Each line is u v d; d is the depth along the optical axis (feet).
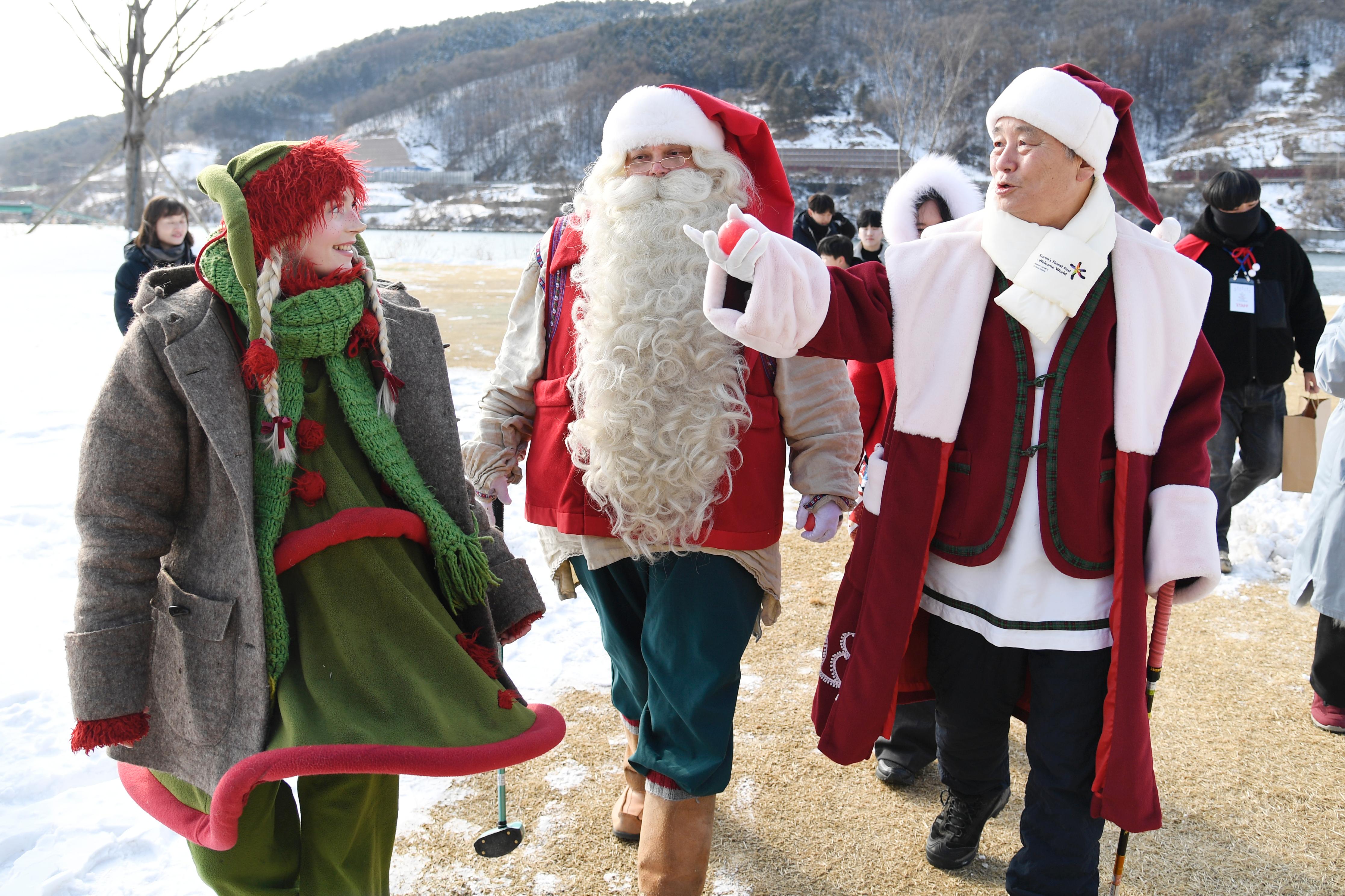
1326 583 11.14
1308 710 11.94
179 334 6.14
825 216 25.38
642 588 8.81
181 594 6.37
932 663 8.33
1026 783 8.16
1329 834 9.57
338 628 6.36
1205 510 7.48
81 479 6.23
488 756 6.12
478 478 9.11
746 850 9.23
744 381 8.19
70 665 6.15
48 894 8.15
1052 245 7.32
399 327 7.30
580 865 8.94
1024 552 7.56
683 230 7.59
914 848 9.32
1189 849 9.35
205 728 6.30
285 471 6.45
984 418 7.65
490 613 7.53
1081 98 7.20
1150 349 7.52
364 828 7.13
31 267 60.85
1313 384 16.03
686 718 7.89
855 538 8.89
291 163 6.41
